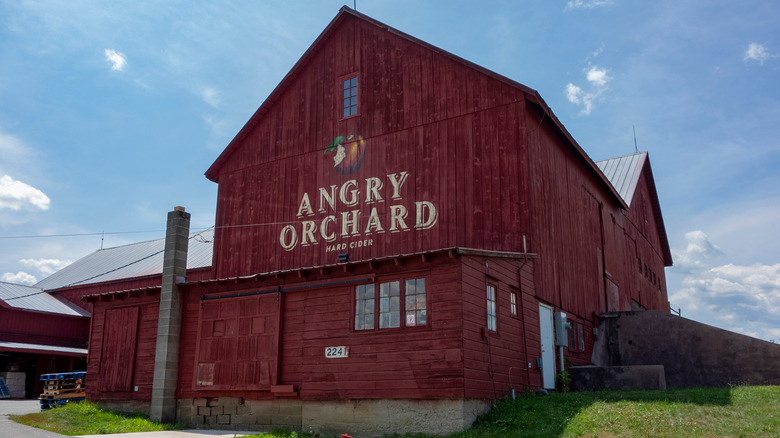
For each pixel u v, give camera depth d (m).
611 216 27.22
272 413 15.78
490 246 17.89
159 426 16.52
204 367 17.14
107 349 19.70
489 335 14.15
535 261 17.45
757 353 18.83
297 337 15.77
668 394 13.95
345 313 14.91
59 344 35.69
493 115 18.83
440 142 19.66
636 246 31.50
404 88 20.88
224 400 16.77
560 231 19.98
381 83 21.45
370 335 14.30
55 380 20.42
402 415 13.47
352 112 21.92
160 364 17.70
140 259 38.44
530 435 11.38
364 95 21.77
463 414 12.66
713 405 12.53
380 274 14.52
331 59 22.97
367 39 22.20
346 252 20.75
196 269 30.28
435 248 18.92
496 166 18.39
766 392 13.92
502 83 18.88
